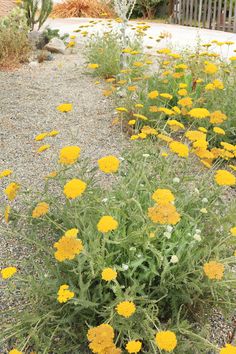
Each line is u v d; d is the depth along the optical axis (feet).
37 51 25.94
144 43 29.63
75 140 14.74
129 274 7.00
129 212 8.01
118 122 16.01
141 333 6.85
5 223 10.46
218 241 8.36
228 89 14.85
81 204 8.25
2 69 22.39
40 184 12.03
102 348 5.75
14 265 9.05
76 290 6.89
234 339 7.64
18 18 26.18
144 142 11.13
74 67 23.30
